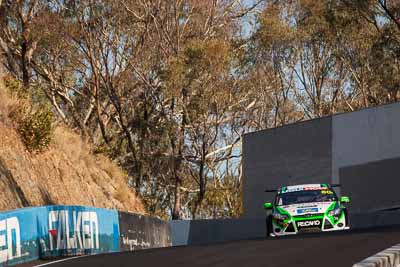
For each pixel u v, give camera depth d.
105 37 148.50
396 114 108.12
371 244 37.91
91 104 154.25
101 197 92.62
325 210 59.72
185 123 154.00
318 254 34.66
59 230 51.25
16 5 137.38
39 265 40.38
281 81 168.88
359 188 111.50
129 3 147.50
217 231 98.88
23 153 79.06
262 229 96.69
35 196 76.19
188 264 33.81
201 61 144.88
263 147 124.00
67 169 87.62
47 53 147.88
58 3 141.75
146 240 70.69
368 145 110.94
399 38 150.00
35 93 137.62
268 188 122.25
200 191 158.62
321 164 116.06
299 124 119.19
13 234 44.28
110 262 37.53
